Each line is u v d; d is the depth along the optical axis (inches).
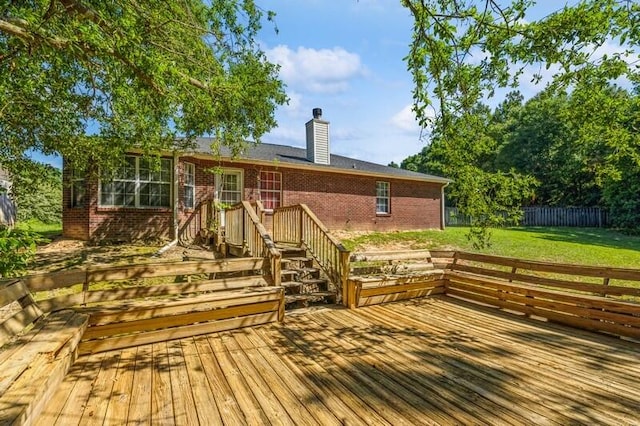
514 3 125.9
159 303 138.8
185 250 328.5
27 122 225.8
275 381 105.3
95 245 330.3
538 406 92.0
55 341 97.9
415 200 598.2
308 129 522.0
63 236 364.2
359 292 194.2
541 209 784.9
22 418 65.5
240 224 250.7
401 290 210.8
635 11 120.1
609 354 128.5
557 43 129.2
